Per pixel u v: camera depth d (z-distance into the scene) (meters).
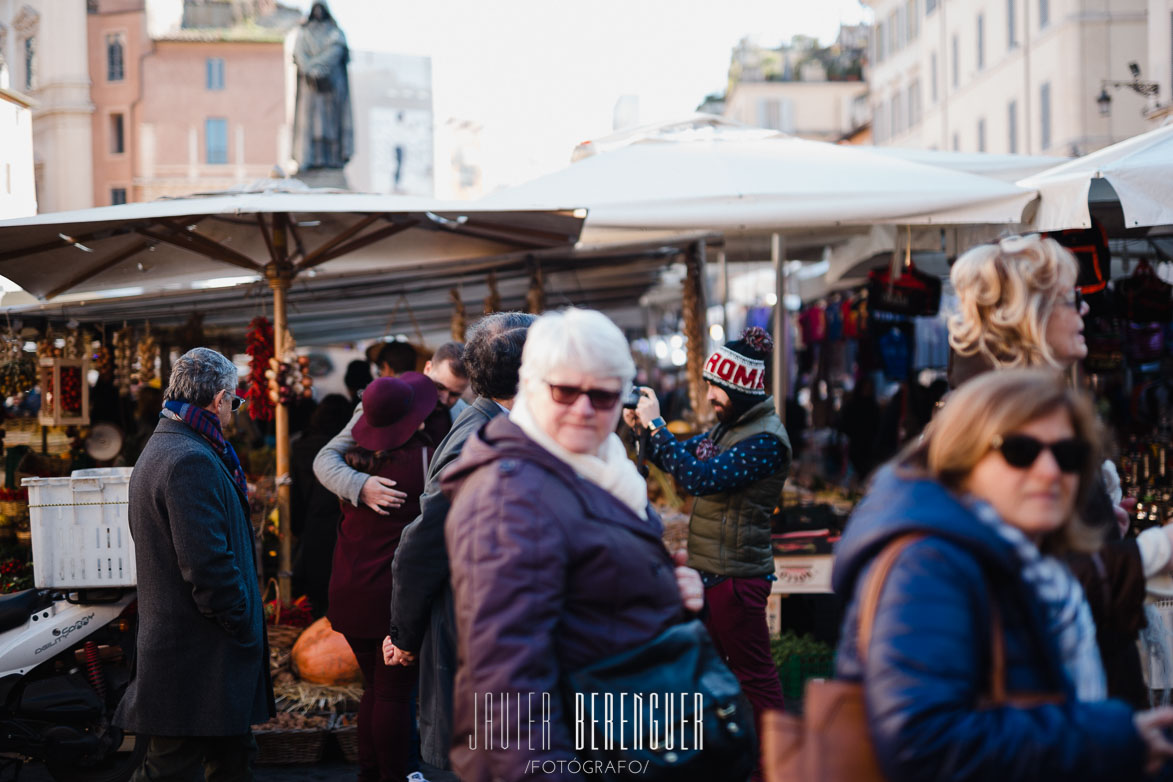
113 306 8.66
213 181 35.47
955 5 31.58
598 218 5.34
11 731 4.09
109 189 34.84
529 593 1.91
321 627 5.40
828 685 1.57
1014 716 1.47
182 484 3.38
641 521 2.09
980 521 1.57
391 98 37.31
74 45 33.50
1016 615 1.56
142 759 4.20
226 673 3.46
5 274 6.14
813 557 6.09
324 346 15.70
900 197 5.18
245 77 35.69
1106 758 1.45
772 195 5.27
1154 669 2.52
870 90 40.72
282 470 6.18
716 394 3.86
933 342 10.88
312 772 4.72
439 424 3.99
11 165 9.41
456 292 8.64
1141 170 4.42
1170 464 6.67
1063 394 1.62
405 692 3.78
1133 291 7.27
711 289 19.02
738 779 2.03
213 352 3.63
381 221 6.12
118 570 4.20
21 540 6.17
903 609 1.49
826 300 12.34
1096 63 23.83
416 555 3.09
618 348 2.07
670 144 6.06
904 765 1.43
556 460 2.04
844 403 10.84
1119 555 2.11
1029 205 5.01
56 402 7.27
